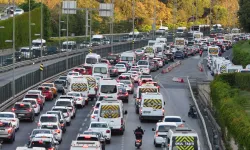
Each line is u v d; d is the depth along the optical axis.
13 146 105.44
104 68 187.88
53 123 108.62
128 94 167.38
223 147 100.56
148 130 122.94
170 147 84.25
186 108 151.38
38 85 176.88
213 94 142.12
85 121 132.75
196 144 84.12
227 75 162.75
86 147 82.12
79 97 150.00
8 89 152.12
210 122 122.75
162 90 184.50
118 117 117.38
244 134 89.19
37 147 81.25
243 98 134.38
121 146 107.25
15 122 118.94
